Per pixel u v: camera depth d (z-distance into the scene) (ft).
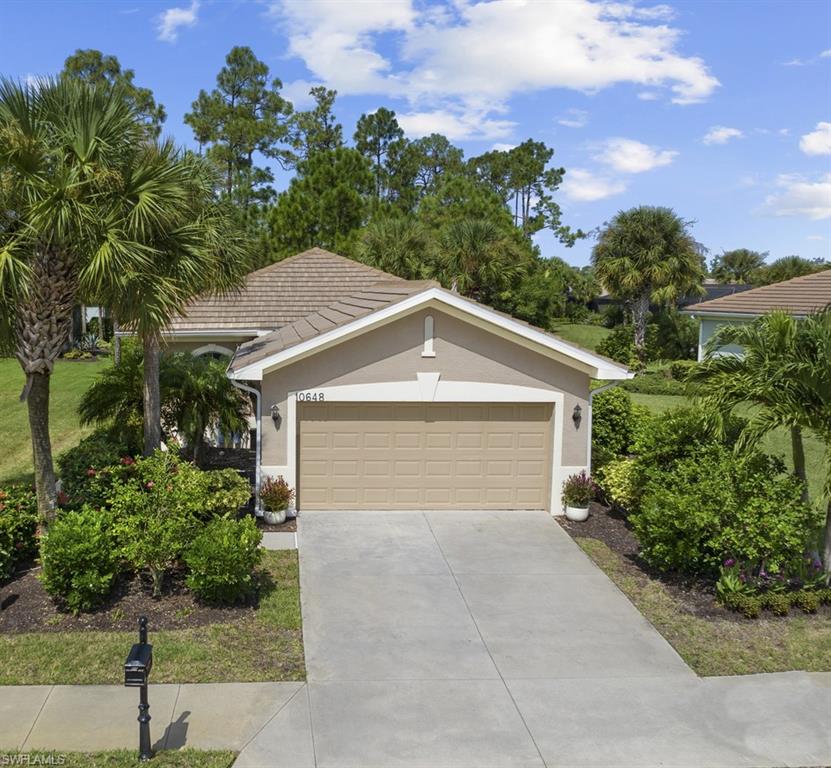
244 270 48.03
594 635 31.94
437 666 29.04
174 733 23.91
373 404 47.06
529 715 25.88
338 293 71.46
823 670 29.35
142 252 34.32
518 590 36.35
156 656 28.45
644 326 125.29
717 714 26.23
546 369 46.96
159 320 35.40
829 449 35.01
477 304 45.06
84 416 51.44
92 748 22.89
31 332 35.45
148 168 34.99
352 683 27.53
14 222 34.42
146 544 32.40
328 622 32.40
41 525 37.27
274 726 24.61
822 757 23.94
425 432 47.67
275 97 179.73
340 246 125.59
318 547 41.24
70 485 41.29
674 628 32.68
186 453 55.01
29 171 33.17
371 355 45.85
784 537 34.12
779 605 33.86
